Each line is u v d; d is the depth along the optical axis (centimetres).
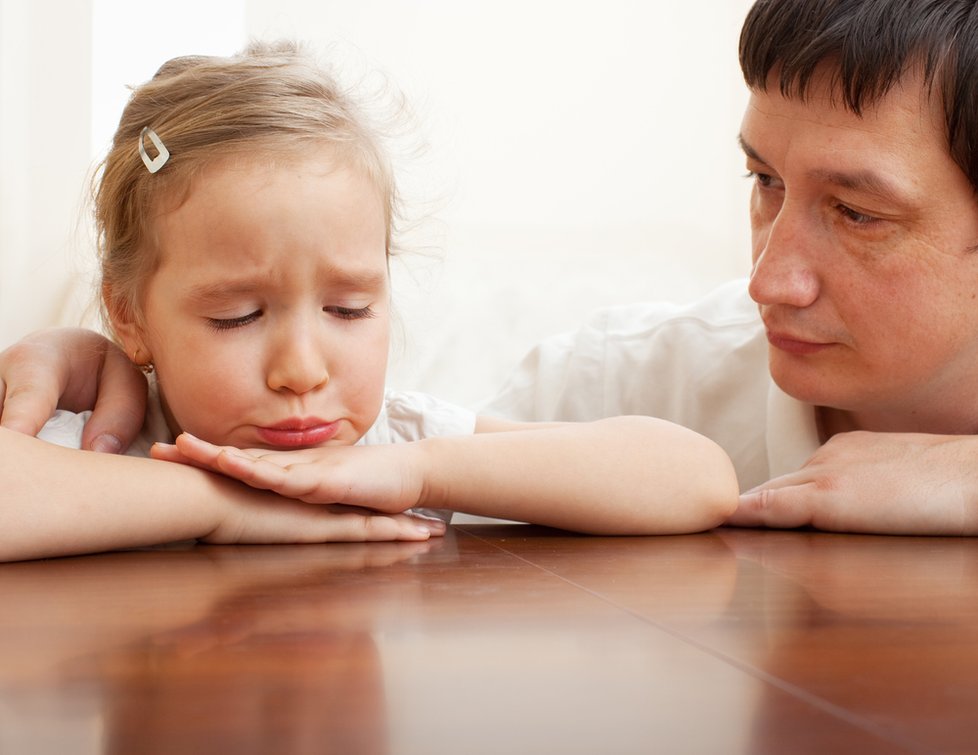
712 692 45
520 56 233
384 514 104
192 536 95
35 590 71
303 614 62
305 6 222
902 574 81
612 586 74
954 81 102
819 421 141
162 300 106
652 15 238
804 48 105
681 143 242
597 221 239
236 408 104
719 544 102
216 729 40
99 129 207
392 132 119
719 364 161
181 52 214
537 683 47
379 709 43
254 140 104
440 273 209
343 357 105
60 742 38
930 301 110
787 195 113
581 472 108
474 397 202
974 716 42
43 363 111
